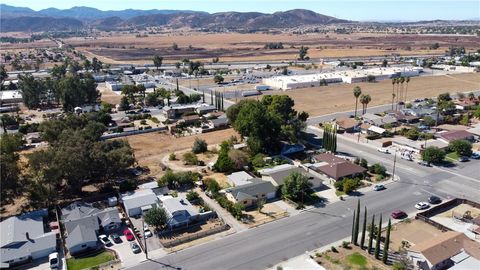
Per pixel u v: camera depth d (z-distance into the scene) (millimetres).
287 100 130750
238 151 104312
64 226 74438
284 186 86062
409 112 150250
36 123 145250
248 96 194500
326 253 65875
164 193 88688
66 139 98062
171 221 74438
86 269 62875
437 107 153250
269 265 63125
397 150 115000
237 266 63125
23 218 75500
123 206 83312
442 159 105500
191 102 179125
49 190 84562
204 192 90312
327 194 88438
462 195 86812
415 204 82750
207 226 75500
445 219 76438
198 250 67812
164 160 110875
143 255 66562
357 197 86562
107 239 71375
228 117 135125
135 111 168500
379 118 143250
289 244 69000
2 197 78688
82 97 174500
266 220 77562
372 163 105688
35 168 83250
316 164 102000
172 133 137125
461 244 64125
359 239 70188
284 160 108000
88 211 78875
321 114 157625
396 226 74250
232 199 84625
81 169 85500
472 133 124250
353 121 138500
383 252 63781
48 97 185125
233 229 74438
